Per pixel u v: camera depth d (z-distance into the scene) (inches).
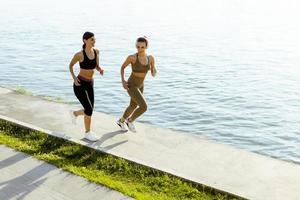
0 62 1285.7
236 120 810.2
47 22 2423.7
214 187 284.8
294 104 936.9
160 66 1332.4
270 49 1780.3
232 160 331.3
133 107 370.6
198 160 328.8
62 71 1195.9
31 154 332.2
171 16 3078.2
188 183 293.4
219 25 2632.9
